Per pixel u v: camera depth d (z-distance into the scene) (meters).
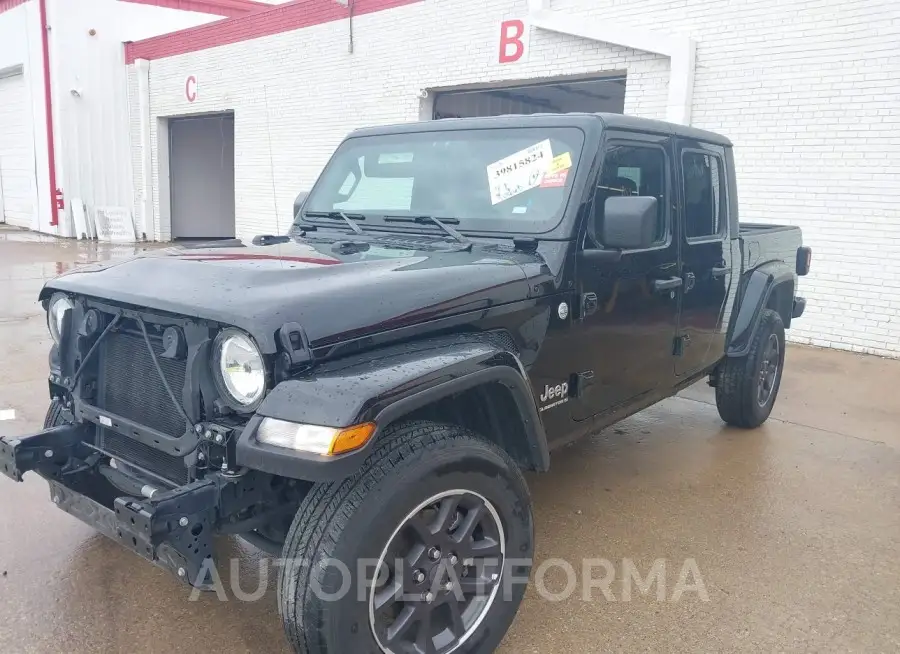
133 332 2.56
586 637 2.79
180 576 2.21
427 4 11.71
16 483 3.97
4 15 18.95
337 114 13.59
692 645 2.77
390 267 2.73
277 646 2.68
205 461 2.30
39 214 19.09
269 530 2.67
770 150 8.45
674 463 4.63
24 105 19.02
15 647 2.62
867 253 7.94
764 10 8.27
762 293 4.92
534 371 3.02
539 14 10.14
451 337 2.58
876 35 7.56
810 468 4.61
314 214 3.88
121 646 2.65
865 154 7.81
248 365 2.18
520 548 2.62
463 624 2.49
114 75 18.27
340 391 2.09
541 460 2.78
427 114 12.34
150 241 18.61
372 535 2.16
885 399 6.26
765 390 5.35
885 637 2.85
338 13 13.10
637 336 3.65
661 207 3.78
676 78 8.86
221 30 15.62
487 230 3.25
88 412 2.71
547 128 3.34
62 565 3.17
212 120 19.05
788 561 3.42
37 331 7.74
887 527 3.81
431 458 2.29
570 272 3.09
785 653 2.73
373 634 2.22
